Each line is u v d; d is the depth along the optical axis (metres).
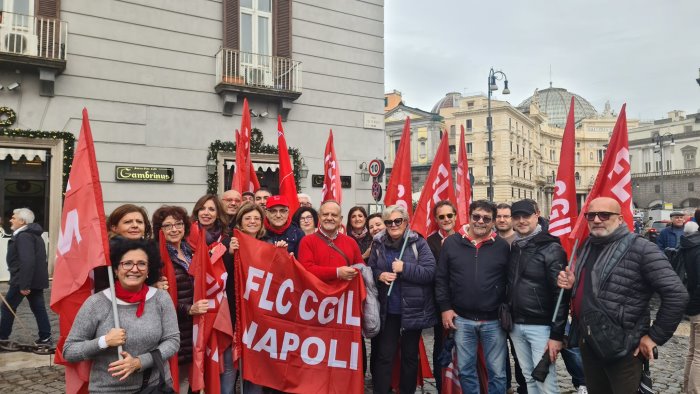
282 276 4.09
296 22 13.77
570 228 4.21
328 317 4.16
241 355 3.98
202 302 3.51
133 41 11.45
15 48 9.97
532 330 3.82
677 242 10.09
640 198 73.12
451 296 4.26
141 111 11.52
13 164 10.47
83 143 3.14
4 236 10.34
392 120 58.12
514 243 4.03
